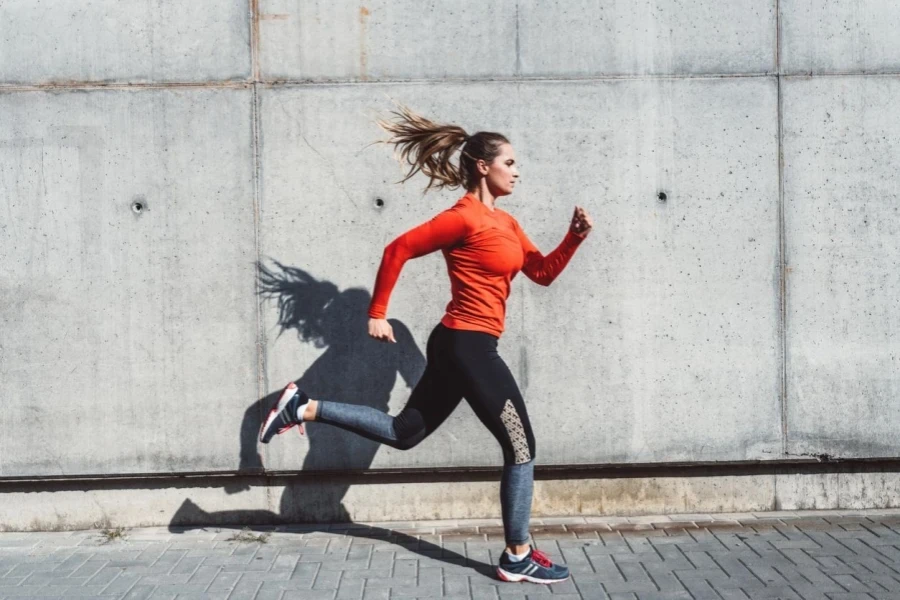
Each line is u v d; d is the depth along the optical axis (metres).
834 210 4.69
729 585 3.76
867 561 4.02
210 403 4.62
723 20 4.63
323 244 4.61
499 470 4.71
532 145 4.63
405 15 4.58
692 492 4.79
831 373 4.71
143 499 4.68
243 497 4.71
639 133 4.64
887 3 4.66
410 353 4.66
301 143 4.59
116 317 4.59
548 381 4.68
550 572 3.83
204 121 4.56
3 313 4.58
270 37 4.56
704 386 4.70
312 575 3.94
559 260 3.99
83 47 4.54
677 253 4.67
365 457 4.67
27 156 4.54
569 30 4.61
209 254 4.59
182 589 3.79
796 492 4.77
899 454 4.72
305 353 4.63
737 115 4.65
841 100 4.67
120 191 4.57
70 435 4.61
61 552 4.30
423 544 4.36
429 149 4.04
